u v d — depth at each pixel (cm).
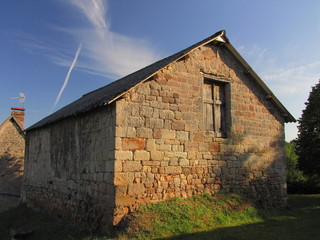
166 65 852
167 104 851
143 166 777
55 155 1083
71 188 938
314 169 1869
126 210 729
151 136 802
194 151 893
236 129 1017
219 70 1010
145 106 803
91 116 865
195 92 927
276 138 1134
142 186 767
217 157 948
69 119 1002
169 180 824
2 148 1920
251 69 1057
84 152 882
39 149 1252
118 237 646
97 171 802
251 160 1038
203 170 906
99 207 773
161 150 818
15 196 1622
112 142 745
